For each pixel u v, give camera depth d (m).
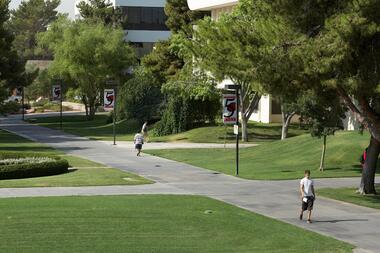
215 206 23.47
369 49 21.83
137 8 108.38
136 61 88.62
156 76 76.94
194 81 57.50
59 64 82.25
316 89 23.28
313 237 18.34
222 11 70.38
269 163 39.78
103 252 15.95
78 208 22.02
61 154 45.78
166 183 30.69
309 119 34.31
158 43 81.56
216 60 23.53
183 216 21.06
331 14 22.55
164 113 62.41
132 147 51.59
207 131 59.91
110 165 39.03
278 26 23.52
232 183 30.92
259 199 25.86
